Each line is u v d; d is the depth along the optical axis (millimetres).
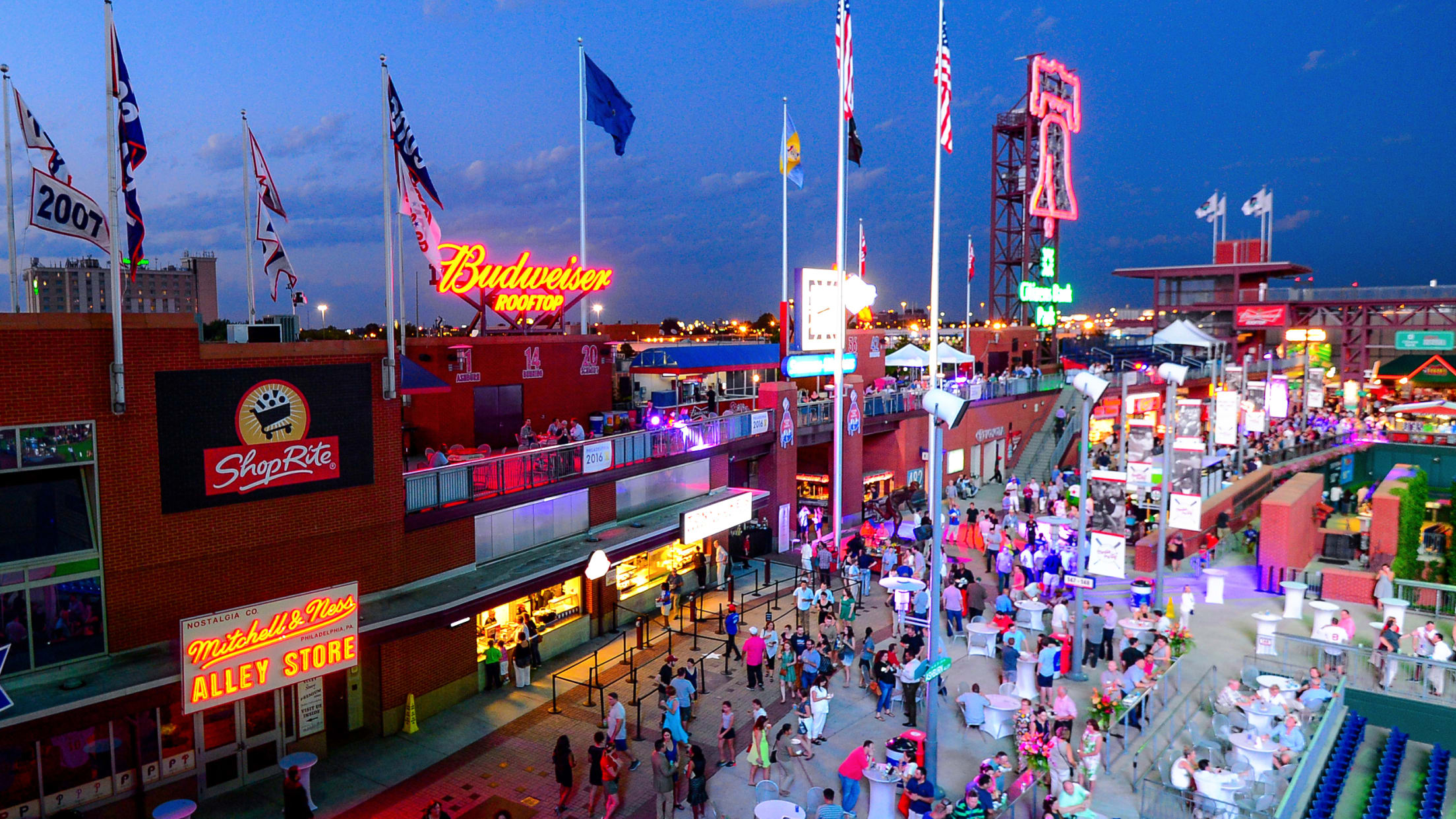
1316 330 71812
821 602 24594
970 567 32656
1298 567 32344
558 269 33281
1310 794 17859
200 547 16703
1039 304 62281
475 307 31062
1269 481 42625
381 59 20484
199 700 15102
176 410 16250
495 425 31016
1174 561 32219
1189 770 16500
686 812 16391
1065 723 18047
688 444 29688
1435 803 18469
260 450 17438
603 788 16344
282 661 16234
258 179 24422
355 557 19141
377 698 19438
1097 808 16594
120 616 15734
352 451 19000
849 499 39500
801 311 33750
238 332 19281
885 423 42219
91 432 15250
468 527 21766
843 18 25688
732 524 28516
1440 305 66938
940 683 21016
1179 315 75312
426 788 17328
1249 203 74125
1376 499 32219
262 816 16359
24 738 13539
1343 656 22656
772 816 14648
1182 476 28781
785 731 19688
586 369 34156
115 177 15109
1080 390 22844
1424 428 51062
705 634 25688
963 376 51500
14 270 15938
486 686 21953
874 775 16047
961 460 47688
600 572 22875
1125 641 22297
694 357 41500
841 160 26719
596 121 32438
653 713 20719
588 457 25422
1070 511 34500
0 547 14516
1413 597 28125
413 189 24500
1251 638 25672
